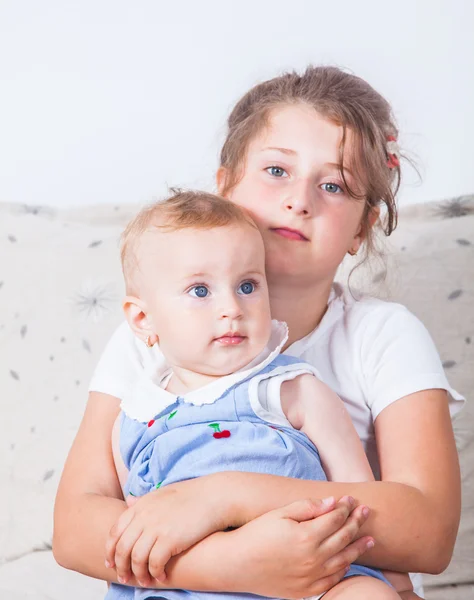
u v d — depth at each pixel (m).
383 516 0.98
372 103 1.28
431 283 1.64
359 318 1.24
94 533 1.05
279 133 1.20
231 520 0.96
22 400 1.65
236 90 1.93
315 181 1.18
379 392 1.17
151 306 1.10
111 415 1.21
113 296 1.69
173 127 1.95
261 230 1.17
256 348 1.07
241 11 1.93
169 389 1.12
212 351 1.06
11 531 1.58
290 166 1.18
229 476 0.97
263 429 1.03
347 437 1.06
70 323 1.68
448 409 1.15
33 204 1.81
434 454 1.08
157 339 1.13
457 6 1.88
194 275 1.07
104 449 1.18
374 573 0.98
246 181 1.21
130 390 1.17
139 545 0.95
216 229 1.08
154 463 1.05
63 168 1.98
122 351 1.28
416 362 1.17
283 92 1.24
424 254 1.66
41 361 1.67
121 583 1.03
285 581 0.91
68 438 1.62
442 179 1.88
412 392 1.14
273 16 1.92
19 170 1.99
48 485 1.59
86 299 1.69
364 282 1.64
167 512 0.96
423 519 1.00
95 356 1.65
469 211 1.70
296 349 1.23
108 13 1.97
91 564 1.05
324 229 1.17
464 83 1.88
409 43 1.89
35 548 1.56
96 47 1.97
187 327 1.06
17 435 1.63
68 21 1.98
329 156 1.18
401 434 1.11
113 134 1.96
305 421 1.07
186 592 0.96
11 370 1.67
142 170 1.95
